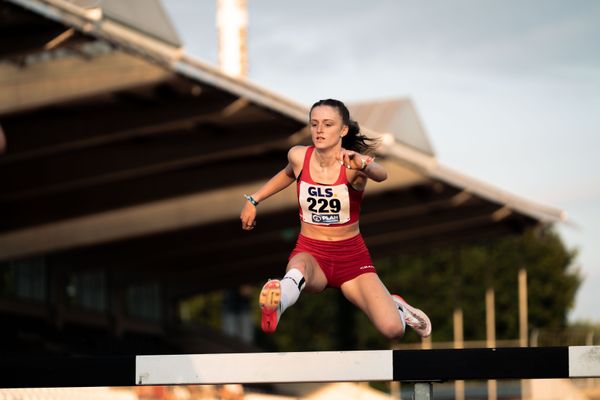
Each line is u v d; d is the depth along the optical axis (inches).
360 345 4554.6
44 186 1867.6
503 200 2632.9
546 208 2792.8
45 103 1451.8
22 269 2442.2
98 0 1256.8
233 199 2196.1
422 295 4704.7
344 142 383.9
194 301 5393.7
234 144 1856.5
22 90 1443.2
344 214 379.2
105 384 339.3
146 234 2263.8
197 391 1241.4
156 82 1475.1
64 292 2650.1
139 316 3420.3
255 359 330.0
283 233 2834.6
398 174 2273.6
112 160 1876.2
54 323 2596.0
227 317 3831.2
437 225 2957.7
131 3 1327.5
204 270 3319.4
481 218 2906.0
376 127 2091.5
